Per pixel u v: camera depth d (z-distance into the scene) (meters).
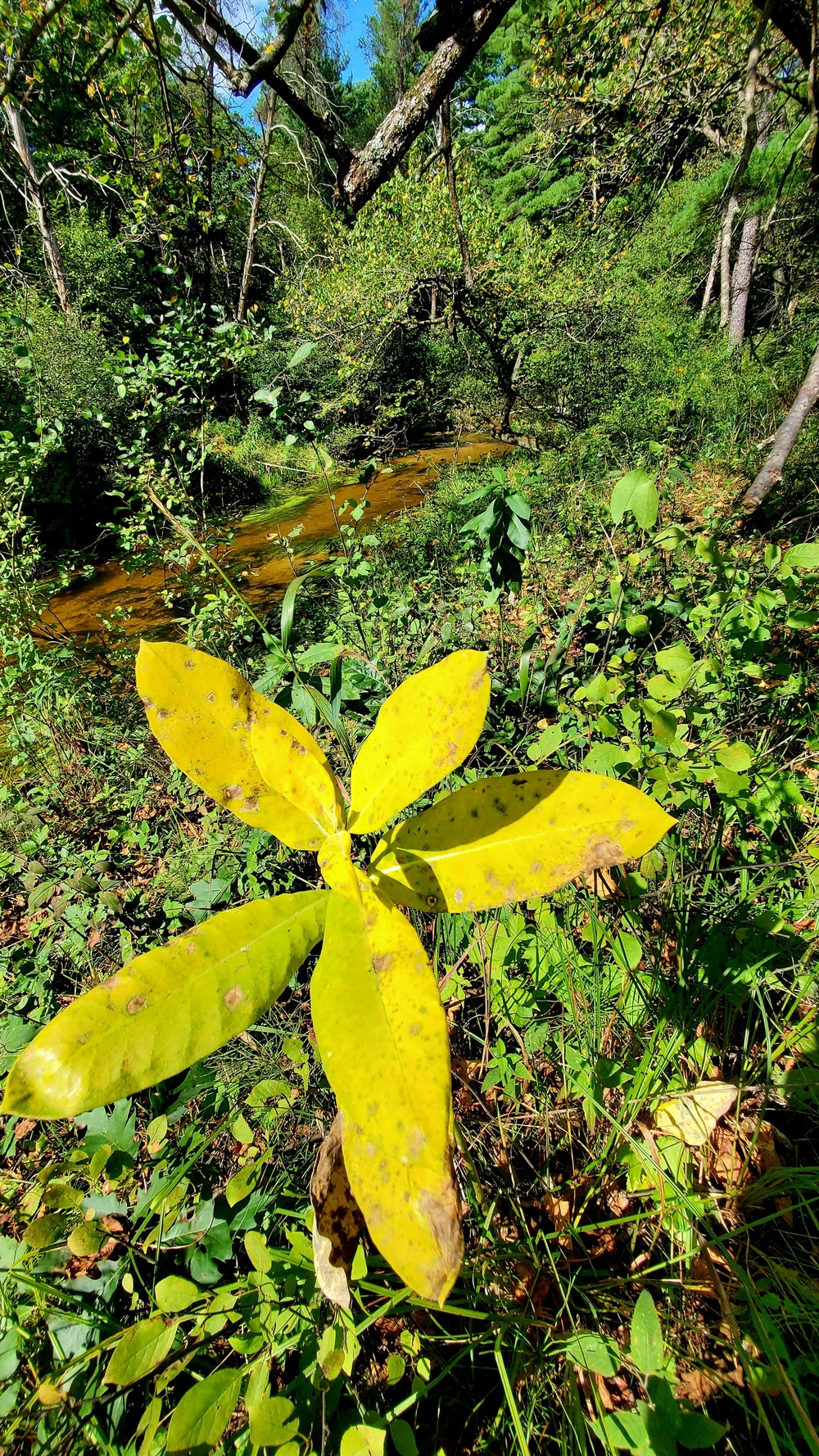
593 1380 0.52
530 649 1.20
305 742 0.35
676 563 1.51
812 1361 0.50
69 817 1.61
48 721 1.97
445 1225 0.24
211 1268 0.58
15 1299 0.57
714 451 3.47
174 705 0.33
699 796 0.80
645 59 2.82
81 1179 0.71
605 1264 0.60
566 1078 0.68
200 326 2.38
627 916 0.75
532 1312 0.55
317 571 1.90
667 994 0.68
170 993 0.28
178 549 2.43
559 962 0.76
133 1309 0.59
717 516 2.06
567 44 2.87
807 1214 0.59
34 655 2.06
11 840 1.54
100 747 1.96
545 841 0.32
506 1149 0.67
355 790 0.34
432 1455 0.53
